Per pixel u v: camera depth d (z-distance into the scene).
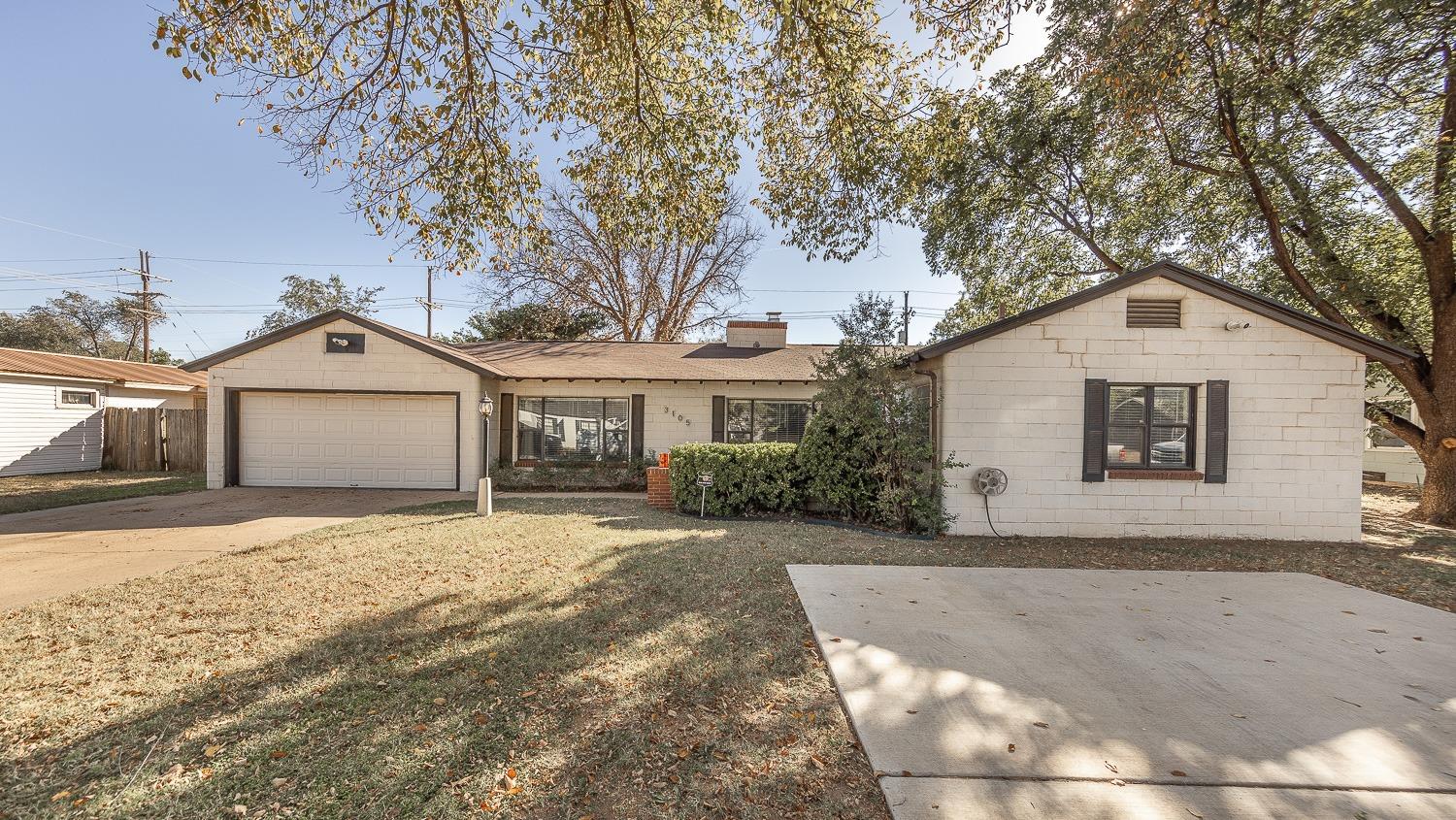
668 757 2.74
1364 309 9.43
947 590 5.32
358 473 11.99
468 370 11.77
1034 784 2.50
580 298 23.53
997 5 6.15
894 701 3.22
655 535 7.59
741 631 4.29
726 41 6.85
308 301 31.44
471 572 5.77
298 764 2.68
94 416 15.26
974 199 12.58
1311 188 9.46
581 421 13.12
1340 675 3.61
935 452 8.45
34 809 2.39
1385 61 7.78
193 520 8.47
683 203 7.70
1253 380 7.81
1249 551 7.09
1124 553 6.95
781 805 2.41
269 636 4.14
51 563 6.06
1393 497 12.61
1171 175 11.19
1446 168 7.83
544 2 6.03
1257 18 7.59
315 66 5.73
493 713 3.11
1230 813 2.33
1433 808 2.37
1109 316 7.88
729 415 13.29
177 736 2.91
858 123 7.10
